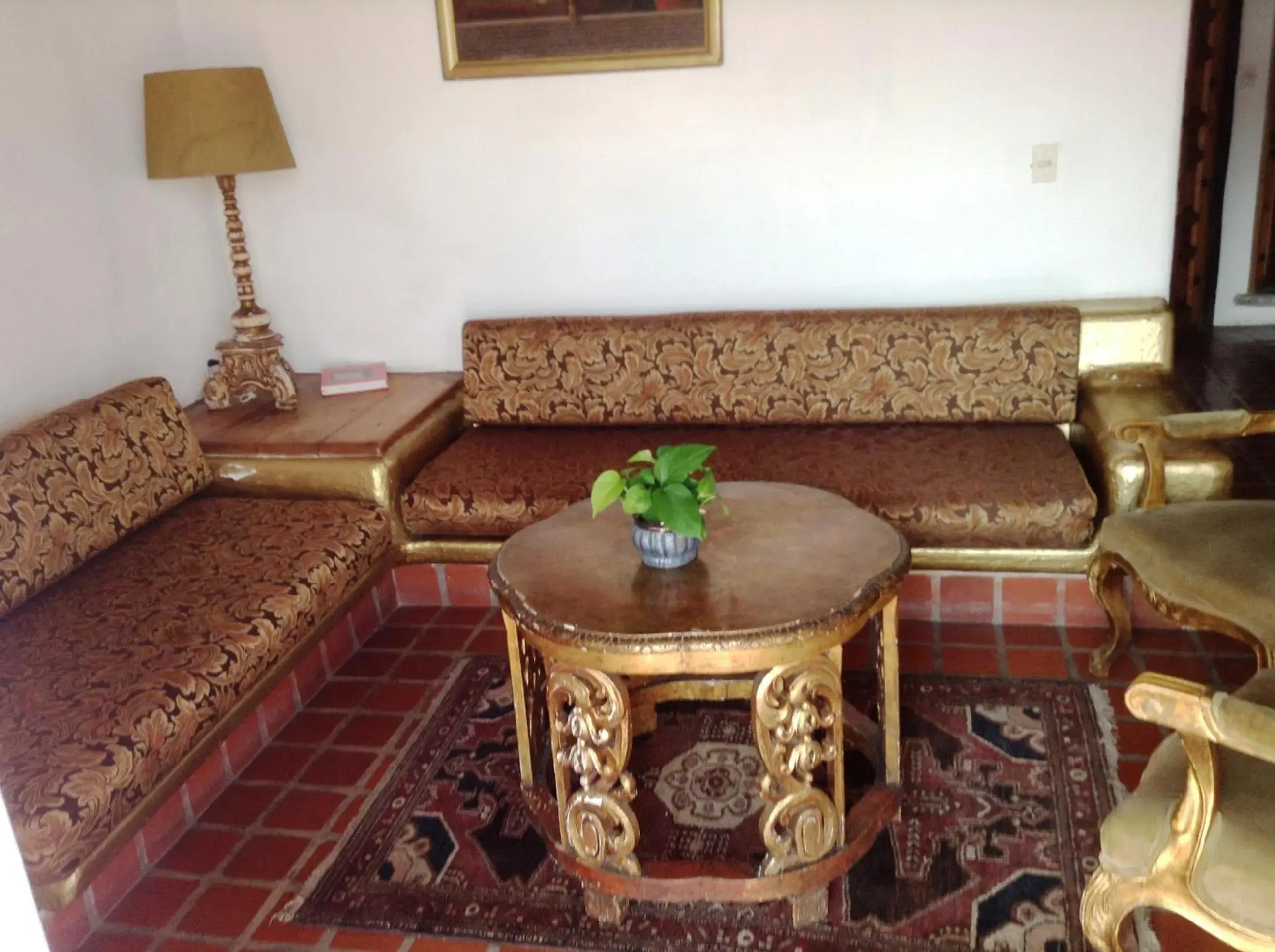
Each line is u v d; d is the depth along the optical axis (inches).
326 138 127.8
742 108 117.6
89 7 110.3
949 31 111.0
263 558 91.9
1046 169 113.8
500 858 75.4
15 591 82.1
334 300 134.6
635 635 62.2
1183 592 74.9
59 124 106.0
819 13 112.7
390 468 105.4
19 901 35.7
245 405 123.5
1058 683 91.3
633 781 65.9
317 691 98.7
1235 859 49.4
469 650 104.7
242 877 75.1
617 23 116.6
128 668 74.6
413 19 121.3
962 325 110.6
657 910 69.7
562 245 127.0
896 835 74.5
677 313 120.6
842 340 113.0
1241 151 201.0
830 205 119.4
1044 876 69.7
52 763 65.0
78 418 93.2
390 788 83.7
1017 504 93.4
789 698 62.8
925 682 93.0
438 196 127.7
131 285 117.0
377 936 69.1
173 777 72.4
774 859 65.5
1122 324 110.0
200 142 108.7
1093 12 107.8
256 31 125.2
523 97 121.8
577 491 102.0
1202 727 46.7
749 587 67.4
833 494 83.7
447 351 134.4
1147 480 88.0
